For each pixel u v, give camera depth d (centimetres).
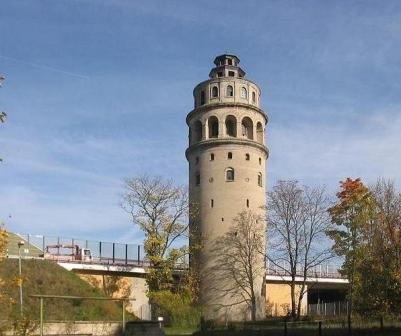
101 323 3584
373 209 5209
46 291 4622
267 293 7162
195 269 6169
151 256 5756
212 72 7006
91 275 5681
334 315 5769
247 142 6506
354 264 5134
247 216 6322
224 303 6150
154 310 5672
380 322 3716
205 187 6462
